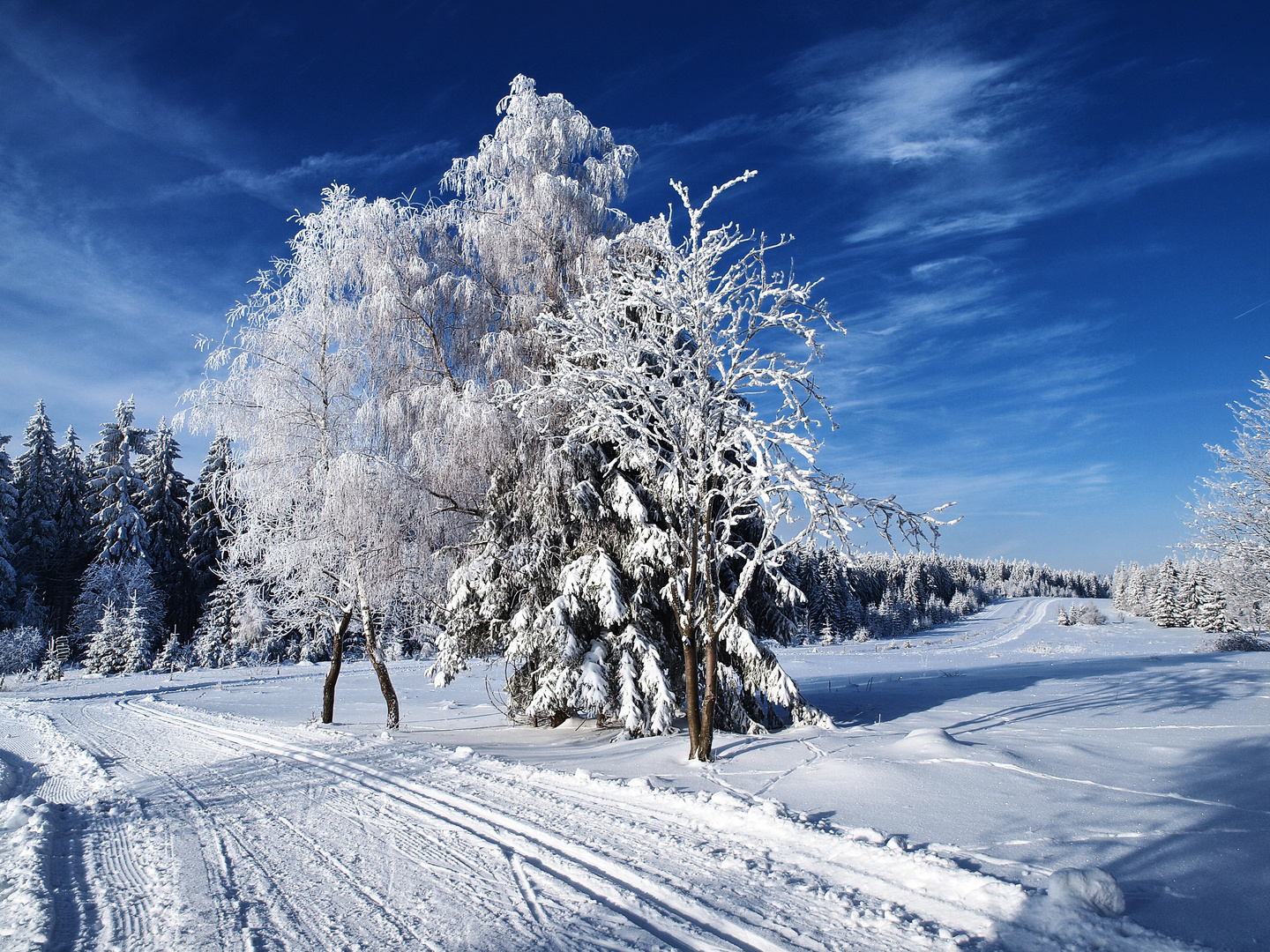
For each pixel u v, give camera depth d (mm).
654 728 11391
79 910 4629
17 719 18578
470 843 5883
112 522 46156
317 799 7836
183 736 14148
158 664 40156
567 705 12031
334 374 14016
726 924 4027
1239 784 6324
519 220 13914
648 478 11641
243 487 13688
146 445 50844
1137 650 41250
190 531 45781
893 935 3785
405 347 14125
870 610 79875
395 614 15711
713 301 9195
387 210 13953
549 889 4727
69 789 9047
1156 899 4027
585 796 7199
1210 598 60531
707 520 9375
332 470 13000
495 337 13781
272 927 4258
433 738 12547
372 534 13469
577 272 13102
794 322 9141
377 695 24562
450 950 3863
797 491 8727
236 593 15672
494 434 12492
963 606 133875
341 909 4535
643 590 12188
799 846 5277
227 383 13914
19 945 3920
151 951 3959
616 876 4883
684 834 5746
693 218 9469
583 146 14695
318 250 14273
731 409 9297
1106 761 7512
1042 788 6465
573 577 12055
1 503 43875
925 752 7984
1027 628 97250
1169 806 5789
